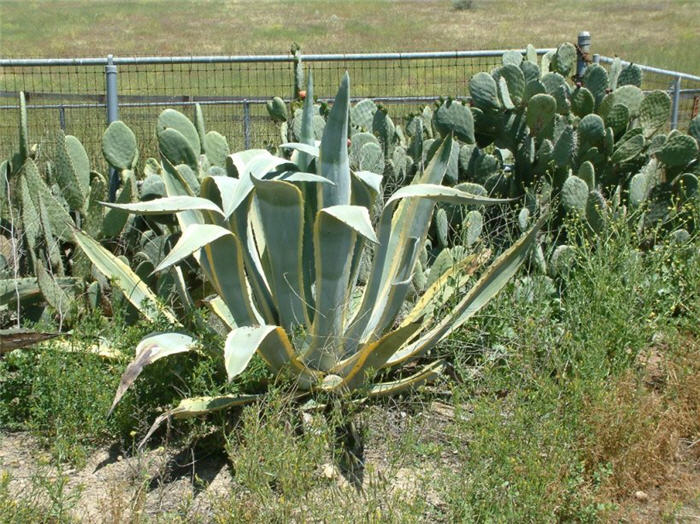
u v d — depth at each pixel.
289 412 3.93
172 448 4.10
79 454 3.88
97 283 5.25
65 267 5.68
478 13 54.28
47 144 7.25
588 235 5.55
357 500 3.49
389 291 4.41
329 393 4.21
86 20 51.03
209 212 4.22
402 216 4.93
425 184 4.49
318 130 6.23
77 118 12.08
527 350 4.41
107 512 3.54
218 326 4.84
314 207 4.53
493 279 4.59
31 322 5.05
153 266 5.41
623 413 3.86
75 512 3.59
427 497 3.71
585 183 5.53
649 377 4.80
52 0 65.56
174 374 4.31
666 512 3.60
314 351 4.32
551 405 3.83
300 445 3.68
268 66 25.38
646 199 6.02
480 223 5.46
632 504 3.70
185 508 3.45
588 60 7.29
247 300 4.29
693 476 3.93
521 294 5.01
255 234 4.87
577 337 4.61
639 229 5.62
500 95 6.13
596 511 3.48
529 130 6.02
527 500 3.36
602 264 5.10
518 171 6.13
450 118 6.13
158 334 4.07
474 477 3.52
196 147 6.12
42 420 4.22
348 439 4.11
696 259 5.31
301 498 3.44
